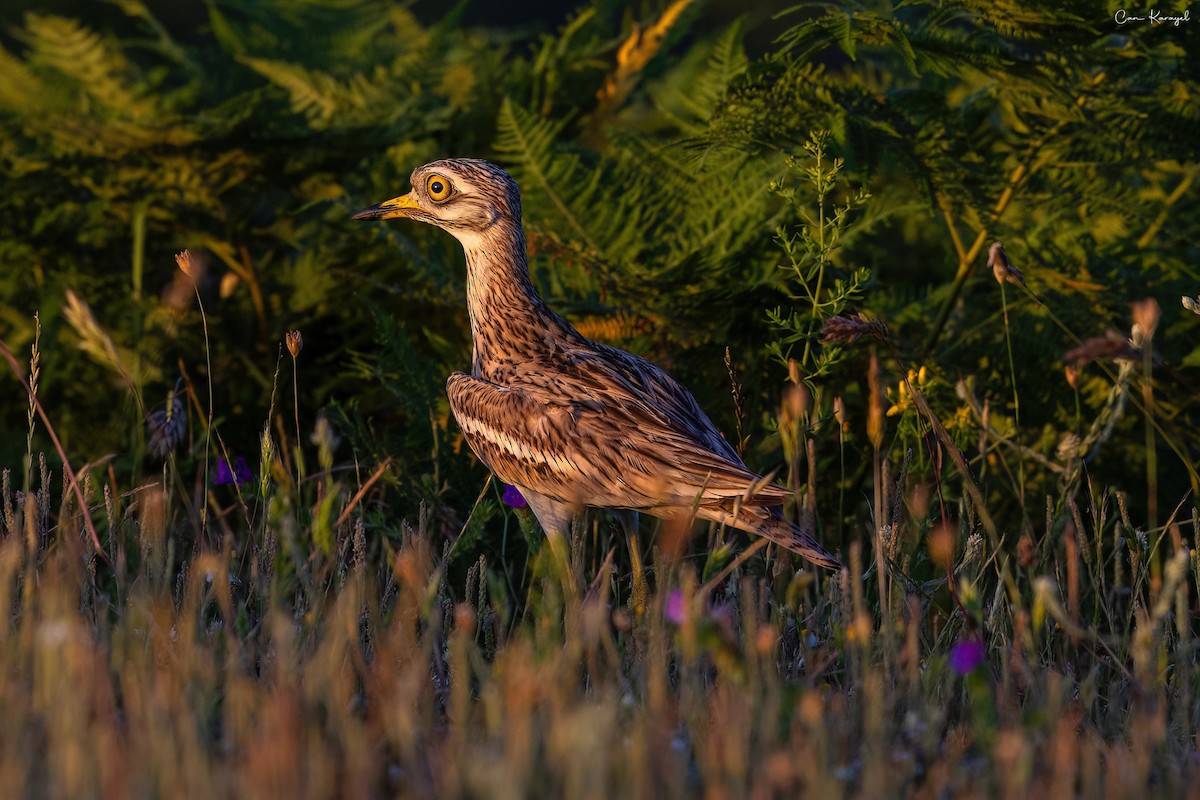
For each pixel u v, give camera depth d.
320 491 9.31
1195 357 10.88
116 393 12.74
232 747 6.01
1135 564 8.66
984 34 11.12
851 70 14.63
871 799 5.74
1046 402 11.30
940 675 7.21
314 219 13.18
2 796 5.41
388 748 6.54
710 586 7.59
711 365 11.24
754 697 6.46
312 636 7.32
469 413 9.56
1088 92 10.98
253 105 12.52
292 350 9.24
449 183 9.90
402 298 12.70
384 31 17.95
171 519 9.63
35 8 21.16
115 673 7.00
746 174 11.73
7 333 13.05
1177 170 12.28
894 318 11.91
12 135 13.16
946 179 10.63
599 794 5.45
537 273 12.07
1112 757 6.54
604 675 7.64
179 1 22.17
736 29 12.70
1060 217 11.95
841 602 8.20
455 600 9.18
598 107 15.21
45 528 8.79
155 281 13.34
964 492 9.48
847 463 11.45
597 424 8.97
